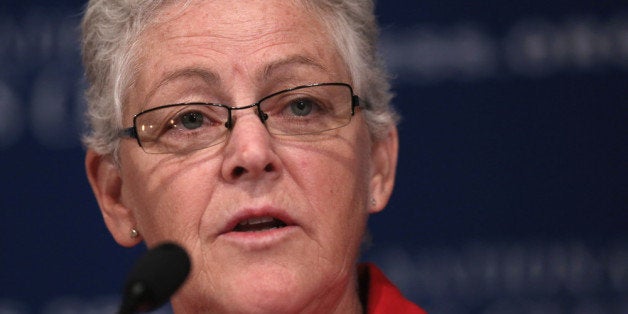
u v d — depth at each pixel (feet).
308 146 23.36
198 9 24.07
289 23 24.03
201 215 23.20
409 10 40.57
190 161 23.40
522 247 40.01
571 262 39.81
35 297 40.75
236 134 23.03
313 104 23.89
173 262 19.31
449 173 40.37
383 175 26.71
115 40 25.16
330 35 24.62
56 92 40.91
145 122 24.00
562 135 40.14
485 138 40.32
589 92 40.06
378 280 26.81
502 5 40.42
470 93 40.37
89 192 41.14
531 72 40.22
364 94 25.44
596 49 40.11
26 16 40.83
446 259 40.14
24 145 40.86
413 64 40.50
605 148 39.96
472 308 39.91
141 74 24.34
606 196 39.88
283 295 22.68
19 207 40.83
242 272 22.81
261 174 22.84
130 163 24.63
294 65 23.82
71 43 40.86
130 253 41.19
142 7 24.64
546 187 40.11
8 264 40.73
